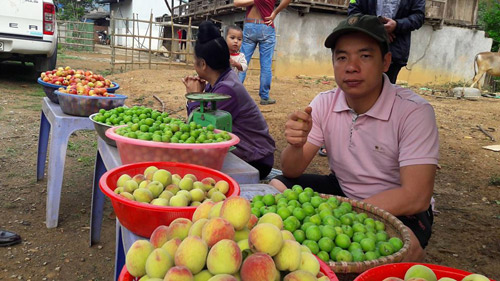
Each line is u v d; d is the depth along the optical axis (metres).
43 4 8.57
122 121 2.54
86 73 4.02
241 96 3.20
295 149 2.52
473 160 6.38
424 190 2.13
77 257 3.13
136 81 11.30
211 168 2.13
